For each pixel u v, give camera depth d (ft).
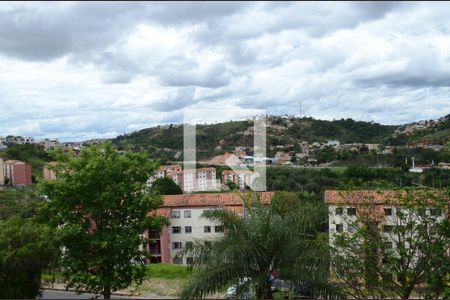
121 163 40.78
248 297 22.04
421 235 27.40
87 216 39.50
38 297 28.37
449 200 28.14
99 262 36.65
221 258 22.70
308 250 23.43
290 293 23.09
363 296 26.14
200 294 22.20
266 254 22.86
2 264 26.91
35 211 39.68
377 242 27.25
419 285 28.04
